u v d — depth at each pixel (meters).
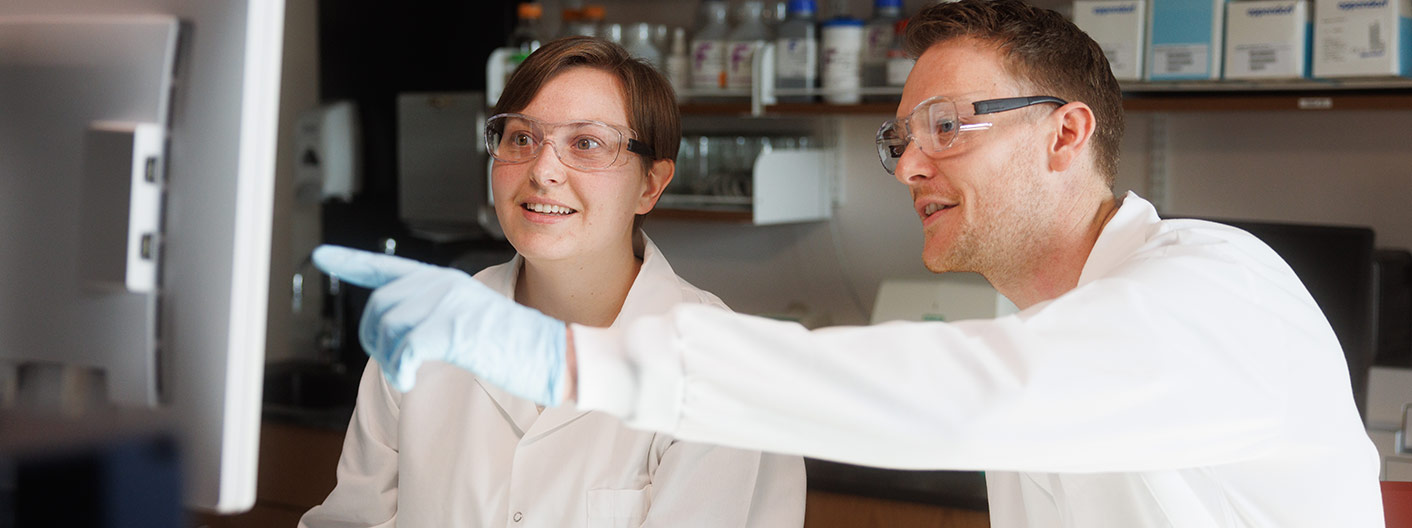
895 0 2.61
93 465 0.77
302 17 3.73
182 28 0.73
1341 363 0.94
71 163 0.75
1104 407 0.75
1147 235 1.03
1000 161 1.04
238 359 0.73
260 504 2.89
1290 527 0.96
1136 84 2.29
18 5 0.78
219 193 0.72
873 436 0.75
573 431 1.31
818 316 3.10
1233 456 0.80
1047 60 1.04
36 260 0.76
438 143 3.24
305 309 3.61
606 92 1.32
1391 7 2.00
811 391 0.75
